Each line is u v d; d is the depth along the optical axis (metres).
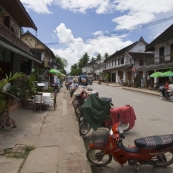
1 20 10.28
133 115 6.47
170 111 10.44
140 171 3.99
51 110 9.80
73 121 7.66
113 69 44.03
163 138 3.80
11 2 9.67
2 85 5.75
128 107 6.43
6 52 10.86
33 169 3.79
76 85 15.76
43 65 17.23
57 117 8.25
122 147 3.88
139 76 30.59
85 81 26.38
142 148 3.72
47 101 9.38
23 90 9.75
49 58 32.56
